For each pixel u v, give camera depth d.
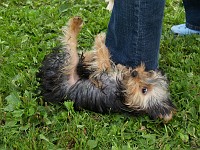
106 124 1.14
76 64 1.16
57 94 1.19
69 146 1.09
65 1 1.91
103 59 1.13
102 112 1.17
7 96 1.24
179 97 1.26
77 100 1.17
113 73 1.14
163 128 1.15
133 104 1.13
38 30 1.65
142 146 1.09
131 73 1.11
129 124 1.14
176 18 1.74
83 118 1.15
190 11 1.58
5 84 1.31
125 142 1.10
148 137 1.10
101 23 1.69
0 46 1.54
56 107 1.20
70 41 1.15
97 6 1.87
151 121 1.15
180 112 1.19
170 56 1.47
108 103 1.15
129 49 1.09
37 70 1.36
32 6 1.90
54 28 1.68
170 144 1.10
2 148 1.08
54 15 1.77
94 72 1.14
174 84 1.30
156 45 1.10
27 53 1.48
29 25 1.68
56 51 1.23
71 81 1.18
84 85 1.16
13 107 1.20
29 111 1.17
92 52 1.16
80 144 1.08
